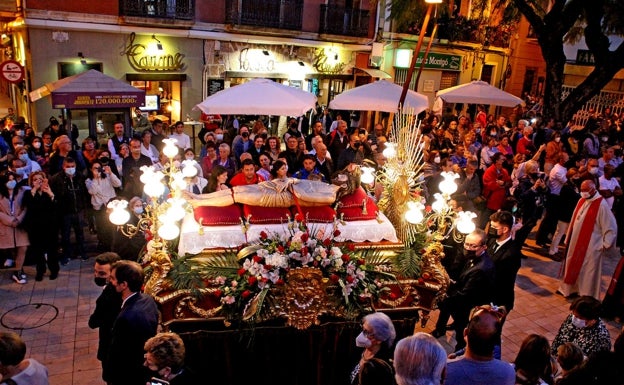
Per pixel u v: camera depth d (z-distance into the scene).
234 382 4.97
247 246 4.73
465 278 5.31
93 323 4.33
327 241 4.74
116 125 9.59
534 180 9.10
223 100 8.94
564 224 8.85
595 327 4.53
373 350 3.75
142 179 4.57
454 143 13.20
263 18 15.98
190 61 15.19
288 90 9.73
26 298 6.50
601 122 18.25
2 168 7.80
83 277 7.16
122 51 13.87
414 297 5.15
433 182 8.37
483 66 22.48
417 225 5.28
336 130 11.14
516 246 5.44
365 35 18.50
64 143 8.04
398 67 19.58
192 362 4.80
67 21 12.69
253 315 4.52
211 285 4.59
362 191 5.55
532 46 24.05
